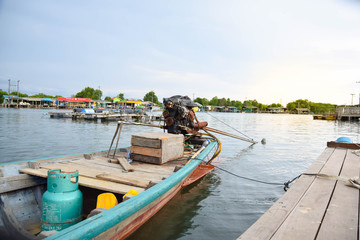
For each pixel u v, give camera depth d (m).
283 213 2.83
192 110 8.92
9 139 14.29
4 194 4.06
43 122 27.78
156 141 5.68
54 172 3.43
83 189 4.64
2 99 95.38
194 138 9.45
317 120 54.81
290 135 20.73
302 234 2.36
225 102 154.88
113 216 2.75
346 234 2.37
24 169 4.59
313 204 3.13
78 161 5.66
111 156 6.48
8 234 3.50
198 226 4.49
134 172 5.00
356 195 3.48
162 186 3.88
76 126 24.33
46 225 3.37
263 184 6.99
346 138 8.03
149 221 4.58
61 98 71.25
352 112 51.75
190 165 5.47
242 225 4.59
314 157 10.83
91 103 76.56
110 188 3.92
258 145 14.24
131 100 83.31
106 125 26.66
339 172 4.68
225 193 6.22
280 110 137.75
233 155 11.18
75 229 2.37
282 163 9.60
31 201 4.40
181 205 5.39
